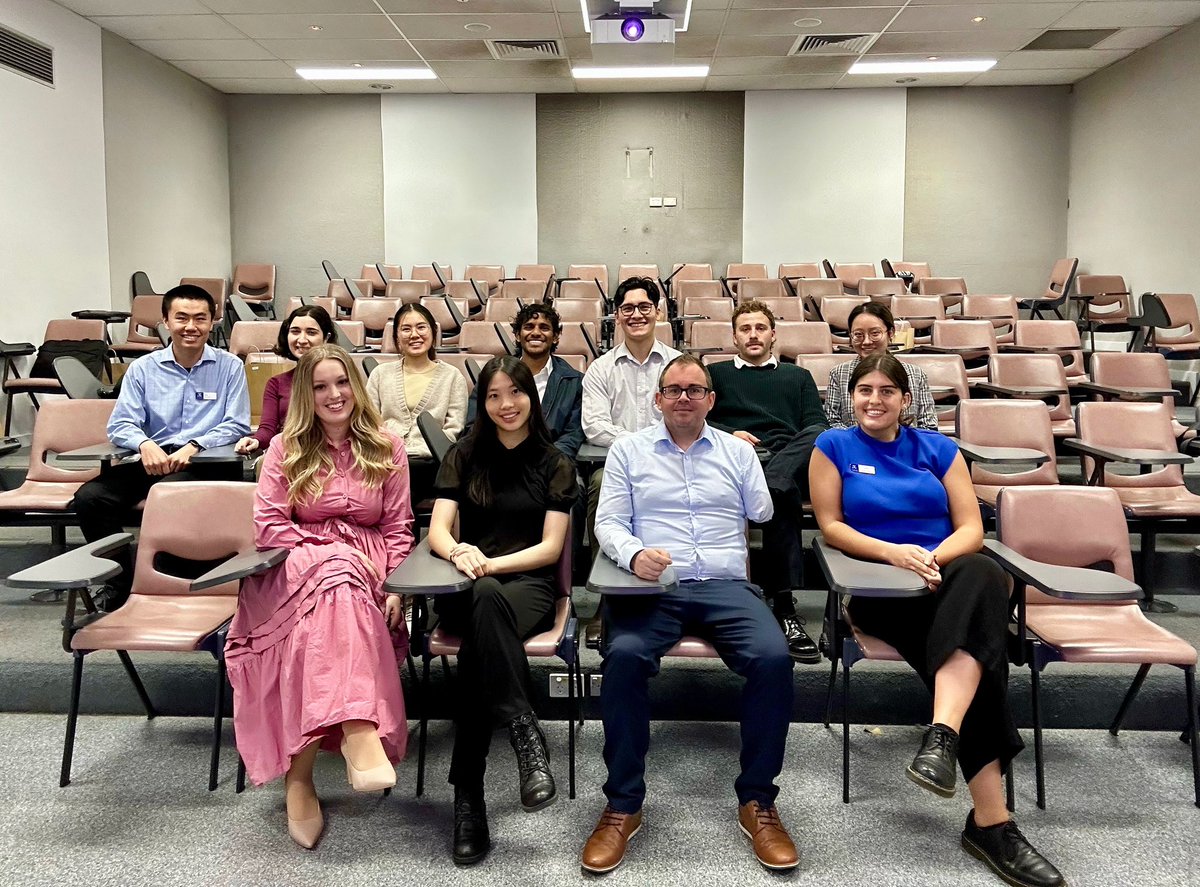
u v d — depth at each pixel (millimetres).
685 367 2135
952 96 9172
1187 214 7047
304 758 1843
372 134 9438
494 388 2143
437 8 6492
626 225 9500
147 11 6543
